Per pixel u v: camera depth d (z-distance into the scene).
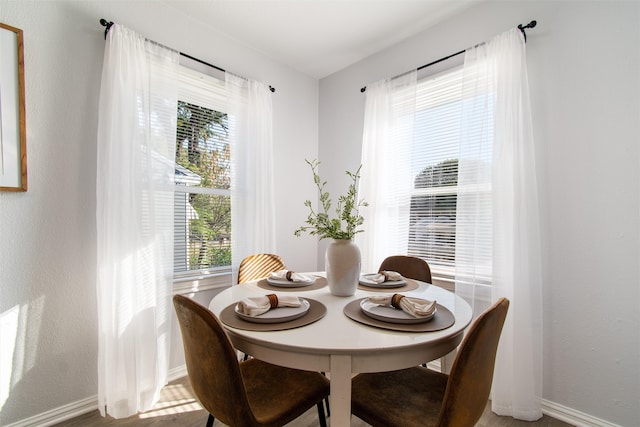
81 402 1.66
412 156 2.39
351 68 2.84
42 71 1.53
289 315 1.05
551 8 1.68
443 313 1.14
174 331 2.02
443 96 2.21
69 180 1.62
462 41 2.08
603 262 1.52
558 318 1.65
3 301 1.44
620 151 1.48
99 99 1.71
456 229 1.96
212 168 2.30
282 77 2.80
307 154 3.04
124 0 1.82
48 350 1.56
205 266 2.27
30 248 1.50
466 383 0.84
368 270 2.46
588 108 1.56
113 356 1.61
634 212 1.44
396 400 1.10
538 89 1.72
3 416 1.44
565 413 1.62
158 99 1.86
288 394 1.12
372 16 2.14
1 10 1.42
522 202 1.68
